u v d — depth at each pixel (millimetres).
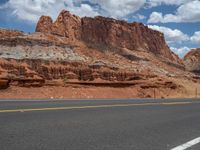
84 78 87688
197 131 10680
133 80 91688
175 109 18672
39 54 96500
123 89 84375
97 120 11852
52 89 73812
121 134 9250
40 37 115938
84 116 12805
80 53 110688
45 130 9188
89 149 7145
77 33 183000
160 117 14172
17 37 103000
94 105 18125
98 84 84250
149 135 9367
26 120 10930
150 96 82375
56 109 14867
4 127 9398
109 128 10188
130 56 162500
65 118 11891
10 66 77250
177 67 198500
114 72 92062
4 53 92625
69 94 73312
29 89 70062
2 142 7441
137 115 14336
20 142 7516
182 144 8234
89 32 187375
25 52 96375
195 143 8438
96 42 183625
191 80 146750
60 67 87562
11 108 14688
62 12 186375
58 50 103500
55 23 181375
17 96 63094
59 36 126375
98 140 8195
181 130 10727
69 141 7871
